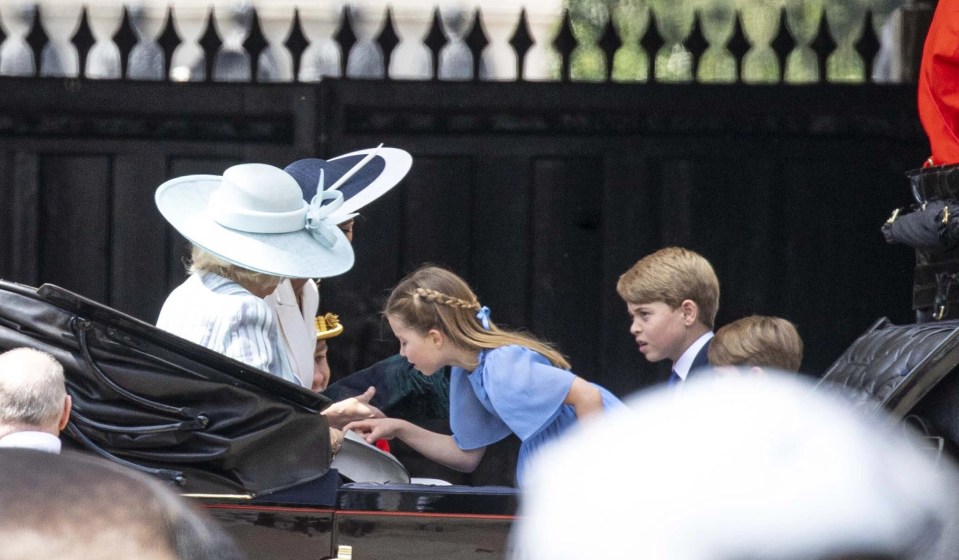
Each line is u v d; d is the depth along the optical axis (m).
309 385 15.97
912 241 14.72
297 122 24.06
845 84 24.03
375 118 24.16
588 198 24.22
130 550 2.78
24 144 23.97
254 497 11.65
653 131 24.12
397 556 11.67
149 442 11.45
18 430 10.59
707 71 32.28
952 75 15.21
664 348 15.44
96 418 11.42
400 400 16.44
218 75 29.39
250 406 11.54
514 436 20.59
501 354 13.68
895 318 24.17
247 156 24.12
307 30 35.59
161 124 24.11
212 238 13.33
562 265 24.20
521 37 24.73
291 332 15.66
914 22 24.70
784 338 13.87
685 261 15.51
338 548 11.67
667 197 24.14
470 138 24.19
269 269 13.18
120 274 24.09
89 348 11.37
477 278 24.20
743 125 24.11
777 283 24.19
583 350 24.20
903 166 24.08
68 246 24.05
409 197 24.19
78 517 2.78
